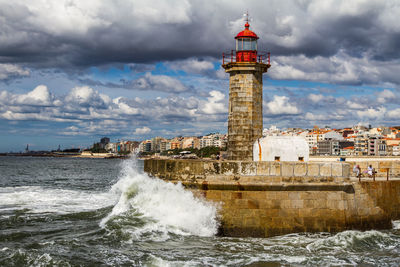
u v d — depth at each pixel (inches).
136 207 709.9
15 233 650.2
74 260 502.3
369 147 7465.6
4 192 1304.1
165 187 685.3
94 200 1086.4
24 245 571.8
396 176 904.3
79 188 1546.5
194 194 658.8
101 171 3277.6
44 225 721.6
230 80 959.6
